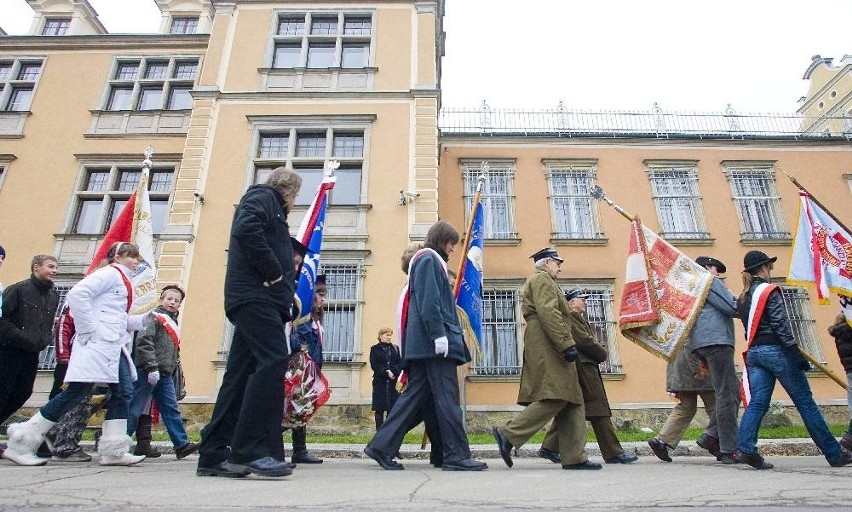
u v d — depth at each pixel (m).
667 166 14.67
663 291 5.56
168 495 2.22
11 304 5.00
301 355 4.65
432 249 4.23
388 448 3.85
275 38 13.87
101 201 13.93
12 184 13.69
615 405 12.09
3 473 3.16
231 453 2.95
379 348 9.17
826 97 23.33
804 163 14.92
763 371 4.29
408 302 4.30
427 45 13.69
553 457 5.21
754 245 13.88
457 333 4.04
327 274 11.37
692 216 14.22
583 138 14.80
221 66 13.38
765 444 6.80
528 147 14.75
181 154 14.09
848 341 6.54
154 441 8.45
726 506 2.16
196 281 11.16
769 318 4.29
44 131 14.32
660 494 2.46
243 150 12.47
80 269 12.77
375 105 12.91
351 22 14.32
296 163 12.53
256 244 3.03
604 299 13.09
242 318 3.07
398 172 12.20
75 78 15.05
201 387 10.40
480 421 11.62
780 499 2.33
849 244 6.54
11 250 13.05
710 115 15.37
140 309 6.10
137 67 15.46
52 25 17.98
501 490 2.56
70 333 5.42
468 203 14.10
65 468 3.70
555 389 4.12
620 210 6.32
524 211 13.95
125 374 4.55
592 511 2.03
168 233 11.45
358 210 11.81
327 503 2.09
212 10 17.36
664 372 12.36
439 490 2.53
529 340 4.39
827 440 4.16
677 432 5.28
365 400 10.38
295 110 12.85
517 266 13.36
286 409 4.51
